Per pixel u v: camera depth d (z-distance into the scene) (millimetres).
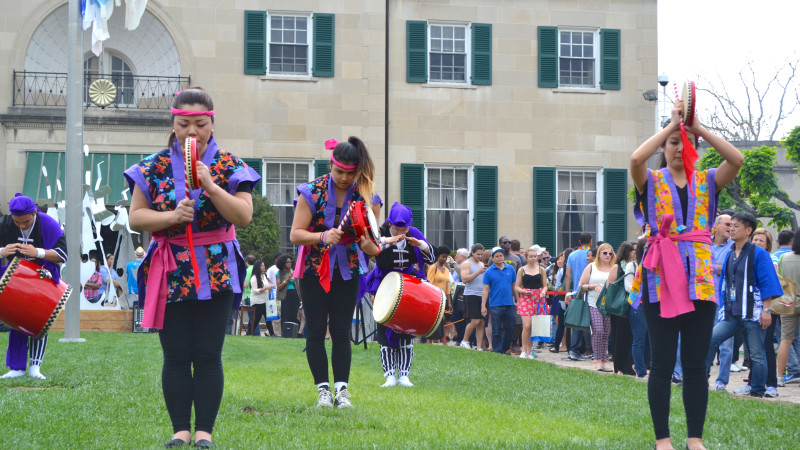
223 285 4766
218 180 4801
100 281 17875
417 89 25031
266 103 24453
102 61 24594
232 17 24453
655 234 5012
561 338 16359
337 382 6598
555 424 6465
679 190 5031
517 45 25438
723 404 7938
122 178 23203
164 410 6191
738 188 25141
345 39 24812
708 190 5039
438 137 25016
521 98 25375
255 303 17922
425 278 8156
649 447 5230
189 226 4727
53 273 7750
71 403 6387
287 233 24469
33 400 6484
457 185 25250
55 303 6344
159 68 24812
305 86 24609
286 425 5684
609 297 11133
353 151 6398
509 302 14250
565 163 25453
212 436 5117
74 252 13641
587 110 25594
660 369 4992
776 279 9359
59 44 24562
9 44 23719
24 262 6383
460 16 25266
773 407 7891
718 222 9922
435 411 6867
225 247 4836
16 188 23250
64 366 9039
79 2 14398
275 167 24578
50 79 24250
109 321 17562
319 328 6566
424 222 24828
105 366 9133
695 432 5027
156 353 10797
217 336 4801
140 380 7949
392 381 8836
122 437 5094
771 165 24406
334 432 5480
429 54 25297
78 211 13781
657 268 4961
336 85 24688
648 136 25812
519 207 25234
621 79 25797
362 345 14117
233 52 24422
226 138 24266
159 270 4773
